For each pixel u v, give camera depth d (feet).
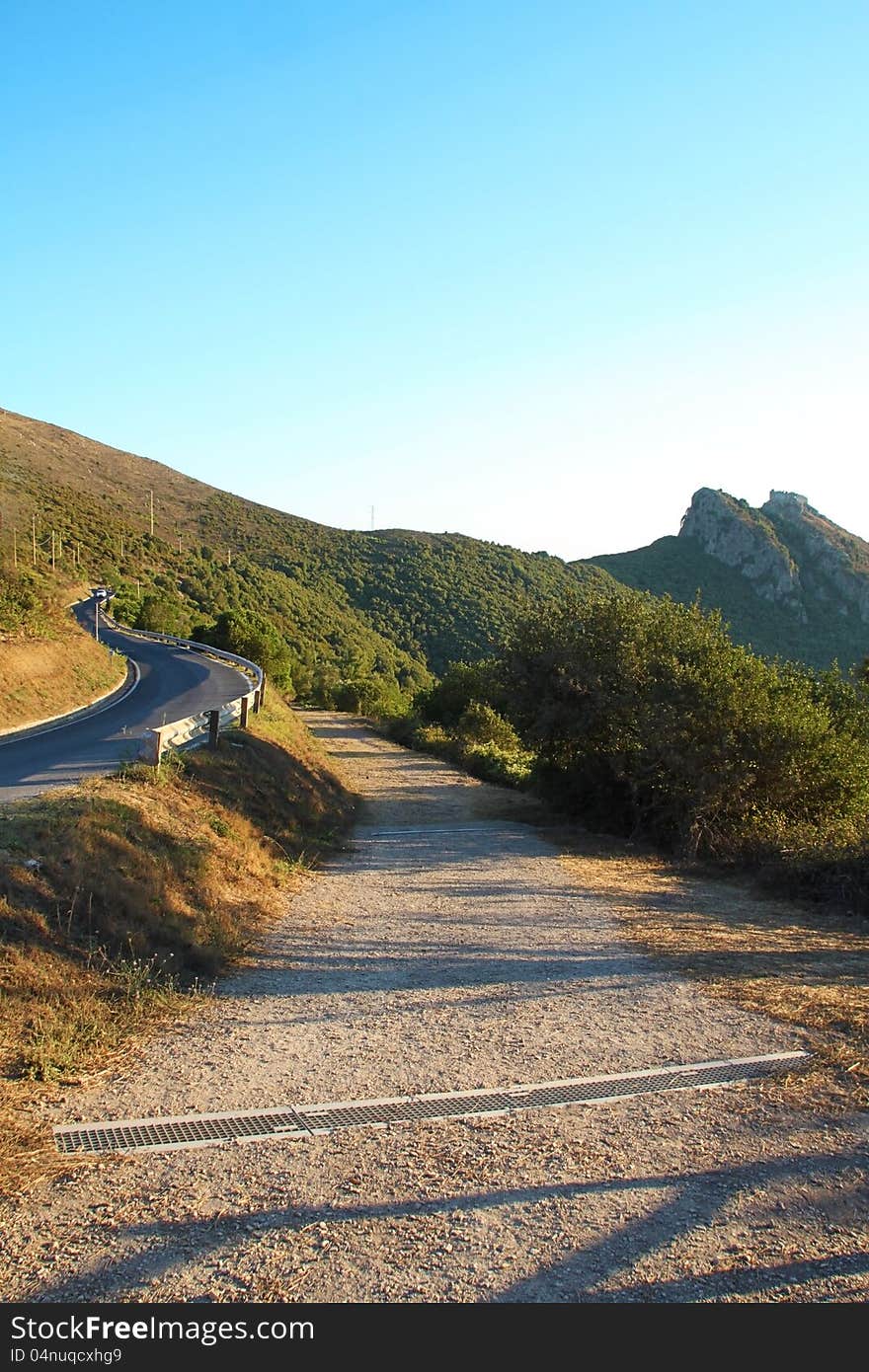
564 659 61.16
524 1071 17.99
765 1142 14.62
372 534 495.41
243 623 216.33
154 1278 11.00
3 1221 12.17
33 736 73.41
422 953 28.35
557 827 62.95
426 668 301.63
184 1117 15.62
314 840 50.01
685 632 61.05
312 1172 13.64
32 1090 16.44
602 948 29.07
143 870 29.48
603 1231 12.00
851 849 39.04
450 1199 12.80
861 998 23.09
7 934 21.79
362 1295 10.70
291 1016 21.75
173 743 50.70
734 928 32.81
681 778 51.72
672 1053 18.98
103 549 342.85
